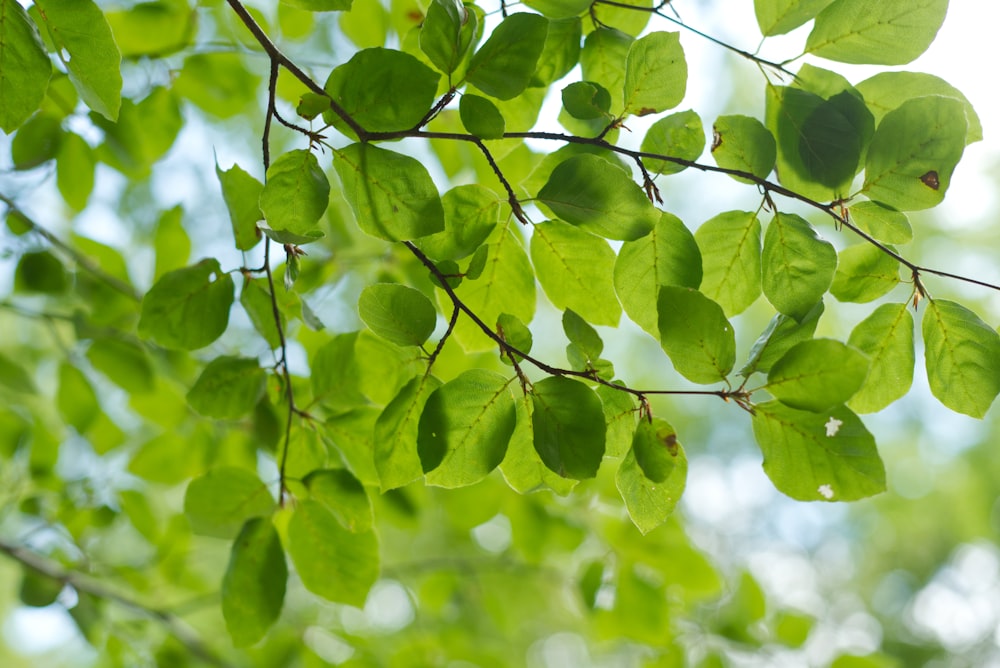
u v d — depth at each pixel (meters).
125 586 1.81
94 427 1.46
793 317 1.01
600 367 1.02
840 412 1.00
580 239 1.06
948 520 4.15
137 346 1.36
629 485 1.01
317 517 1.10
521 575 1.94
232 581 1.09
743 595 1.58
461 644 1.75
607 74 1.09
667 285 1.02
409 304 1.01
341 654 1.60
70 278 1.37
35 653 2.93
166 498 2.18
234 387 1.13
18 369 1.47
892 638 4.67
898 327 1.04
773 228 1.03
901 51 1.03
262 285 1.13
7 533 2.11
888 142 1.02
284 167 1.00
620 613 1.48
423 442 1.00
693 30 1.05
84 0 0.99
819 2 1.03
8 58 1.00
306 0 1.01
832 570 4.78
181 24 1.27
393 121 1.00
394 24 1.23
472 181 1.28
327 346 1.14
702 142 1.03
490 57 1.01
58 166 1.29
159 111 1.29
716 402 3.89
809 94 1.03
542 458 0.99
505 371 1.29
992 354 1.03
